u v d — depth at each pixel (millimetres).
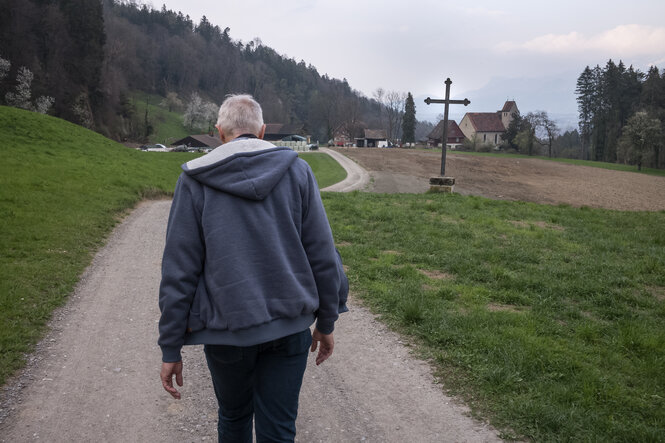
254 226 1791
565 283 6227
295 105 190500
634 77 113125
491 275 6500
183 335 1808
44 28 87375
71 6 92688
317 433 3004
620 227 11164
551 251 8195
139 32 153625
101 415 3254
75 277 6730
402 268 6730
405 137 140375
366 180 46719
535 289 6070
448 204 13500
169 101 140500
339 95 166750
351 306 5500
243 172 1807
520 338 4273
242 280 1751
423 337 4508
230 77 172375
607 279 6477
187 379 3824
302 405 3361
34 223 9398
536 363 3801
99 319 5242
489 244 8391
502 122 145250
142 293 6246
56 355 4250
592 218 12445
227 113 2074
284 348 1854
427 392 3494
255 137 2082
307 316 1883
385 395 3479
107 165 20250
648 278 6699
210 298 1802
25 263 6984
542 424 2951
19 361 4043
